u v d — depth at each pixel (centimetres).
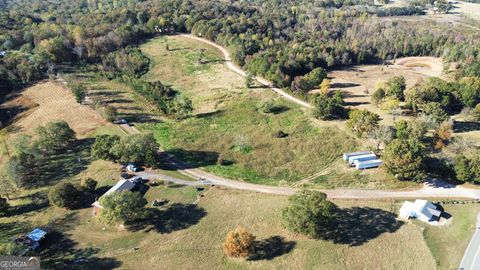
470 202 8731
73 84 14400
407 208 8406
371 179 9669
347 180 9731
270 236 7950
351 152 10931
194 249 7719
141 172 10244
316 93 14575
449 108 13050
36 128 11606
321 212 7625
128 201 8112
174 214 8675
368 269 7131
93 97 14412
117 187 9150
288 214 7712
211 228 8238
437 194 9038
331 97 13350
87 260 7531
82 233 8225
